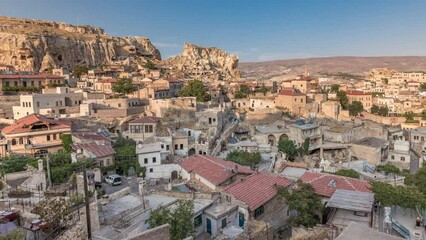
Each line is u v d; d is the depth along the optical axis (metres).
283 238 40.81
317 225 36.25
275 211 44.97
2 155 66.56
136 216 37.00
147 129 87.44
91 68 186.12
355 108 151.00
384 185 42.66
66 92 110.44
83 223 31.91
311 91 158.12
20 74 132.62
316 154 101.62
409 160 91.81
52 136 72.38
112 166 62.62
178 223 34.06
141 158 65.19
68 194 41.62
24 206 37.12
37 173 48.97
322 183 46.88
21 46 179.12
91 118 93.25
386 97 191.88
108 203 39.94
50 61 180.75
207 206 40.72
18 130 69.44
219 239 34.62
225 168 53.22
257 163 77.38
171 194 45.38
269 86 168.25
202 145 83.00
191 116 104.00
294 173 66.12
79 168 53.31
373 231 25.12
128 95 126.31
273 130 103.62
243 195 43.09
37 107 93.44
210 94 138.62
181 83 153.12
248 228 36.19
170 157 76.81
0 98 104.56
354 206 36.66
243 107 136.88
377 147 92.88
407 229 37.84
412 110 167.62
